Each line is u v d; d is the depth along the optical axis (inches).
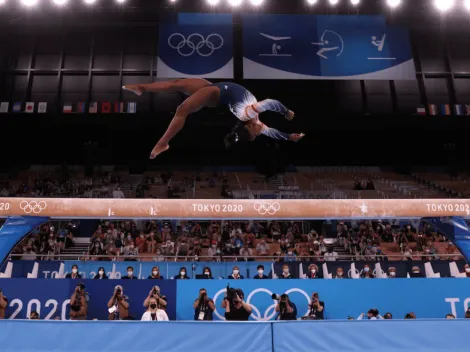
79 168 859.4
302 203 258.2
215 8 719.1
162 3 714.2
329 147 868.6
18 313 301.3
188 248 477.4
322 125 765.3
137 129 780.0
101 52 792.9
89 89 766.5
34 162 860.6
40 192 727.1
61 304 305.4
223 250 474.3
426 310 308.0
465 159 882.1
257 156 879.7
